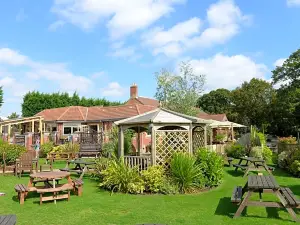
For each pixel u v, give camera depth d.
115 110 34.62
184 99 26.92
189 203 9.23
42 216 7.93
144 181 11.00
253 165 16.02
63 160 22.20
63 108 38.22
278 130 48.09
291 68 42.19
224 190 11.30
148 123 12.30
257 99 49.88
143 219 7.60
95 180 13.67
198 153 12.41
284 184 12.45
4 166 15.06
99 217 7.81
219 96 61.06
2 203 9.38
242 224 7.09
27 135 27.95
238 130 49.53
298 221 7.23
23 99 45.78
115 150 16.11
